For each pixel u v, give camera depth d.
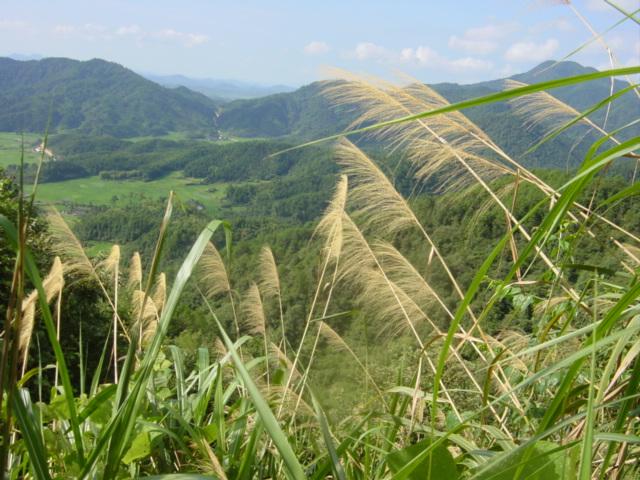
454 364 2.66
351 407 2.36
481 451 1.63
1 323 4.45
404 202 2.73
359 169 2.77
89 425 2.37
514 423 2.31
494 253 1.18
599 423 1.86
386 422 2.26
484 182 2.64
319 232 2.89
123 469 2.07
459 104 1.05
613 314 1.11
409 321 2.47
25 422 1.42
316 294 2.67
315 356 2.57
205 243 1.61
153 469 2.27
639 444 1.87
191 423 2.52
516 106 2.84
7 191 7.46
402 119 1.09
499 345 2.30
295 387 2.36
